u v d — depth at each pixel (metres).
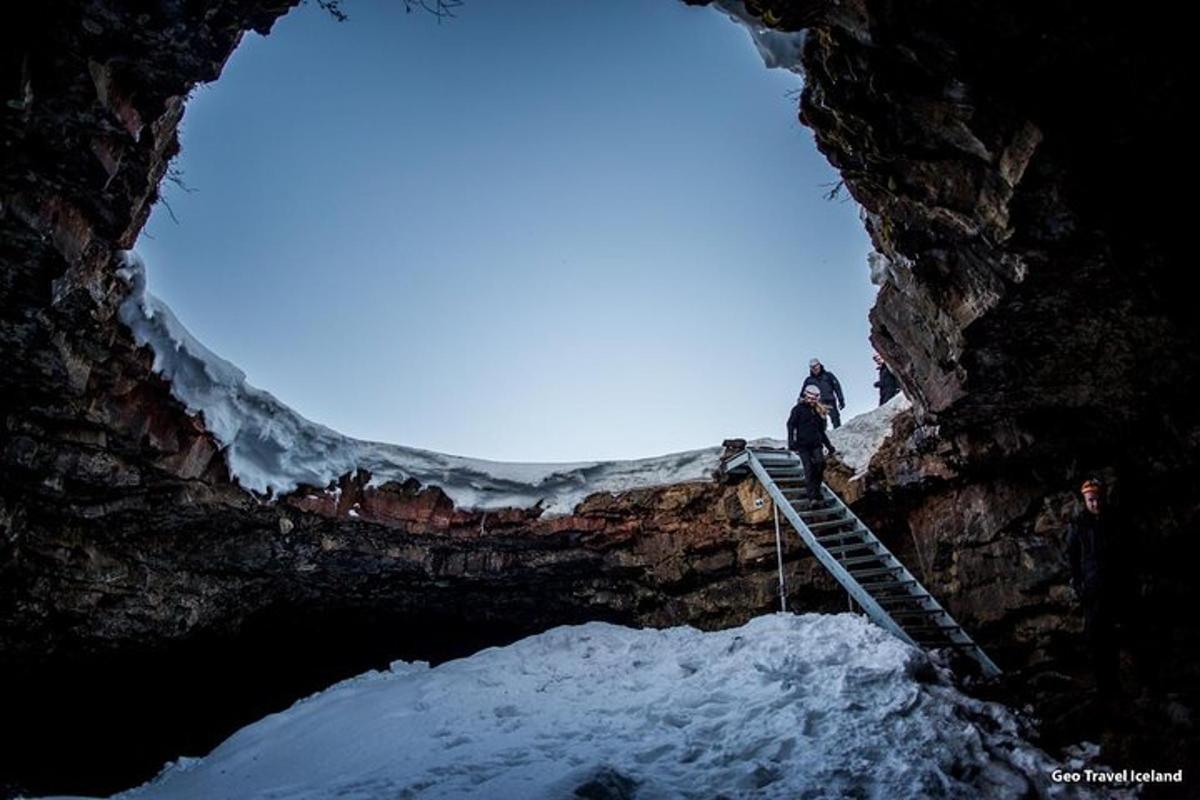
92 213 5.45
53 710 9.75
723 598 10.82
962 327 5.93
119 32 4.18
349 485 10.45
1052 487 8.03
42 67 4.16
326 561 10.52
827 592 10.12
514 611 12.43
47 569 8.17
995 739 6.10
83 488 7.91
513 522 11.23
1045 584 7.95
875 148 5.12
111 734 10.60
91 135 4.68
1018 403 7.08
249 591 10.36
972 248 5.34
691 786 5.46
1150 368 6.19
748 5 4.62
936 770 5.43
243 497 9.32
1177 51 3.63
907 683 6.66
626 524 11.41
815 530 10.04
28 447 7.15
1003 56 4.02
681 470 11.48
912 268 6.08
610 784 5.25
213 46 4.52
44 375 6.57
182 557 9.36
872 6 4.07
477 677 9.23
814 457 9.59
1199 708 6.18
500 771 6.03
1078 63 3.89
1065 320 5.64
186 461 8.50
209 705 11.50
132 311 7.09
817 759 5.61
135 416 7.75
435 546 11.12
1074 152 4.25
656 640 9.76
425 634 12.84
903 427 9.39
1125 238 4.70
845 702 6.40
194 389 8.46
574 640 10.26
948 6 3.88
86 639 8.95
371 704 8.98
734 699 6.98
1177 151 4.19
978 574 8.66
